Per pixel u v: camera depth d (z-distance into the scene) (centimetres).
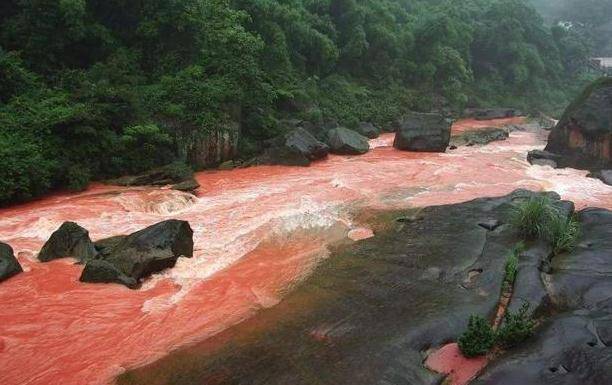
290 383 774
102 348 910
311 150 2480
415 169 2336
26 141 1850
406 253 1255
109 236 1458
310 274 1191
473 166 2412
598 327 816
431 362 812
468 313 927
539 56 6138
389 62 4525
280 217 1612
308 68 3909
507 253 1174
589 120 2342
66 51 2541
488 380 723
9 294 1098
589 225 1356
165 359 869
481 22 6031
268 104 2811
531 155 2534
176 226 1282
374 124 3697
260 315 1005
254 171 2314
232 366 832
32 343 927
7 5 2509
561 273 1066
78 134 1973
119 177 2072
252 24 3170
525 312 911
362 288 1085
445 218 1496
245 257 1311
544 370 722
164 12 2625
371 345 853
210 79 2481
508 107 5409
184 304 1063
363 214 1648
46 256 1282
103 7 2694
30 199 1781
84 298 1088
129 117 2177
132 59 2603
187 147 2303
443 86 4859
